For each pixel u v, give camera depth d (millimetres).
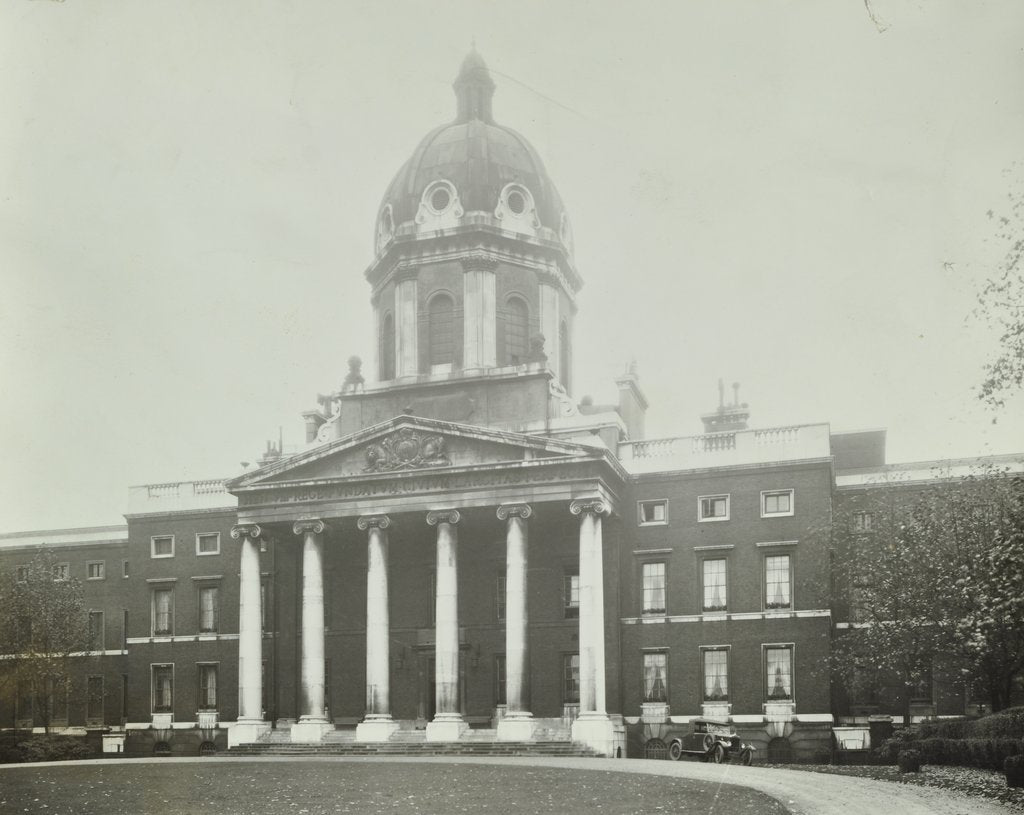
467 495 51188
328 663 56875
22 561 70375
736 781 32156
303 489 53719
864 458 60750
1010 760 27031
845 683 51094
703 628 51781
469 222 58656
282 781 34781
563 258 60969
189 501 62156
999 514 41406
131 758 52969
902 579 44781
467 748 48094
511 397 54938
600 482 49688
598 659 48531
